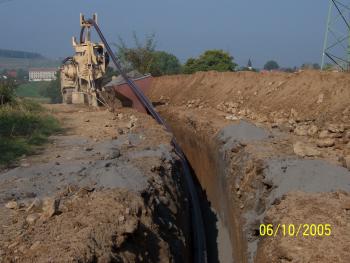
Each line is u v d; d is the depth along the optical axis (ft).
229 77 75.82
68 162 31.50
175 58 167.84
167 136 42.75
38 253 17.33
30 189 25.64
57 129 45.03
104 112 58.44
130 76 81.10
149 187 26.50
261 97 59.06
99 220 20.30
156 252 22.12
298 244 20.74
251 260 25.80
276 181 27.63
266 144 36.11
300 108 47.67
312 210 23.21
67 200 23.26
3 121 42.04
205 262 33.86
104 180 25.82
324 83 47.80
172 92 92.63
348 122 39.01
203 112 64.23
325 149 33.81
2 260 16.92
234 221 33.81
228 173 37.68
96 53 67.05
